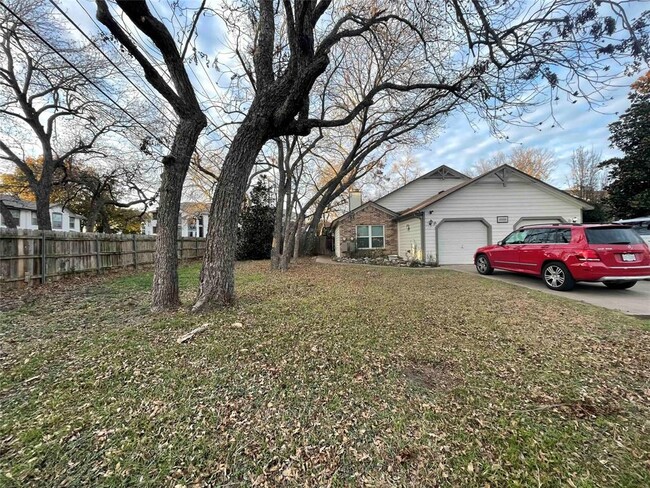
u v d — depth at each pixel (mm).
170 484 1586
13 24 10117
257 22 6484
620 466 1660
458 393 2412
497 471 1640
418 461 1723
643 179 15539
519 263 7676
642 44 3400
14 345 3451
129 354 3154
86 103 13625
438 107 8836
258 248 17344
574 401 2289
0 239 6855
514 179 12625
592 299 5758
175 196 4949
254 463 1725
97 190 19266
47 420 2094
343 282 7727
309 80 4672
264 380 2621
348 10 6676
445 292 6324
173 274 4938
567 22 3795
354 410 2201
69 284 7762
